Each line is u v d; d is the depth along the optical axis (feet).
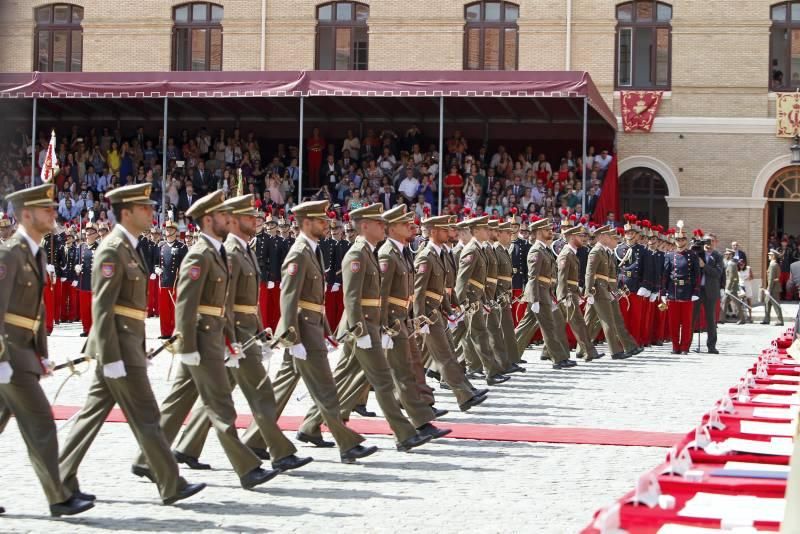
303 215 76.13
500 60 254.27
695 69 250.78
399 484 69.10
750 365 140.67
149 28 260.83
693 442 57.26
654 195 254.06
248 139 254.47
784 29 249.96
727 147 250.57
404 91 199.72
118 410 95.71
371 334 80.12
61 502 59.62
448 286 101.96
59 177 235.40
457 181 230.27
